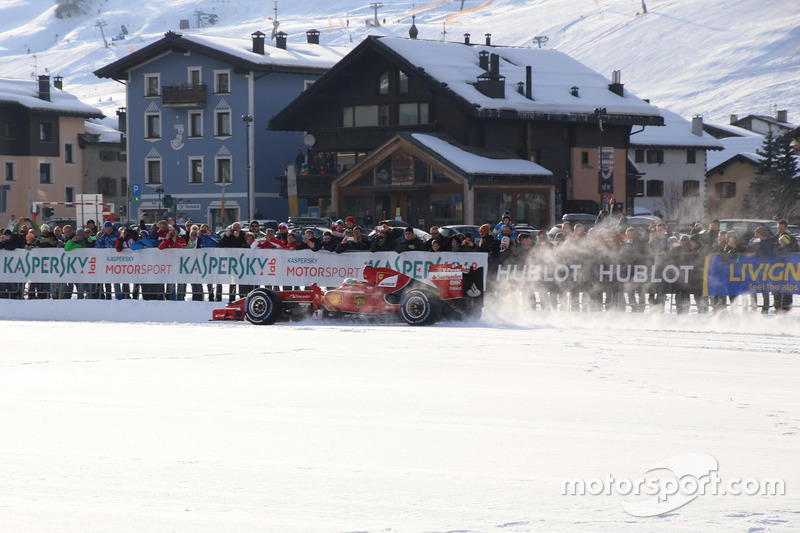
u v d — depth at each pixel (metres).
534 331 70.75
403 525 25.44
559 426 37.25
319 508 26.91
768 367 52.69
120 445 34.28
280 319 80.88
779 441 34.69
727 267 75.56
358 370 51.97
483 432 36.22
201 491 28.53
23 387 46.66
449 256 81.69
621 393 44.53
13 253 95.00
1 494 28.31
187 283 88.38
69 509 26.84
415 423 37.88
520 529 25.17
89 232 96.56
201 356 58.09
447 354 58.38
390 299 76.81
